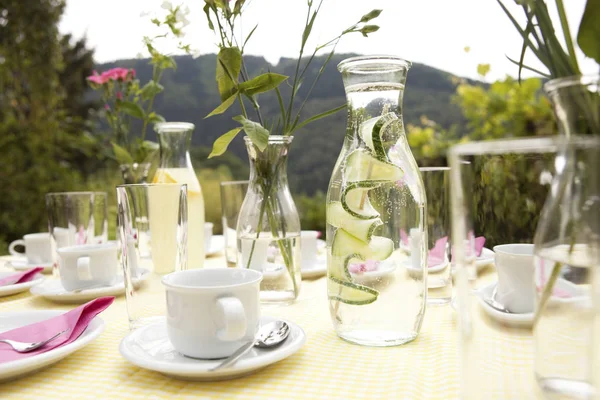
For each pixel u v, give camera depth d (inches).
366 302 22.2
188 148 42.7
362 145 22.5
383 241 22.2
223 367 17.7
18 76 138.3
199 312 19.3
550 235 12.2
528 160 12.7
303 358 20.9
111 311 30.3
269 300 30.6
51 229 38.0
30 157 138.0
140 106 51.8
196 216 40.7
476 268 13.0
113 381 18.7
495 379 12.6
